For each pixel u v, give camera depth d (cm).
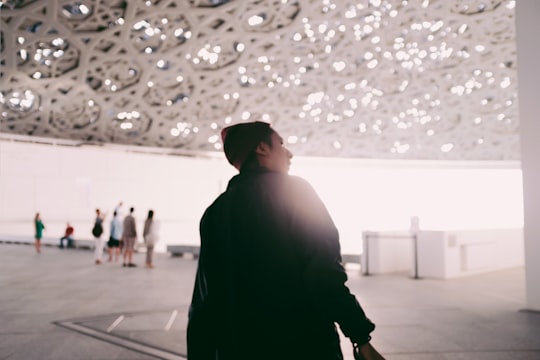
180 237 2608
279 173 144
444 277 1040
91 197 2366
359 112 2747
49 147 2248
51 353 457
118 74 2284
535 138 695
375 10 2280
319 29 2358
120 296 802
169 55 2281
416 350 470
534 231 688
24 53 2064
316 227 130
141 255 1639
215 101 2544
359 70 2578
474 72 2634
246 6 2162
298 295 130
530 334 539
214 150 2711
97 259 1343
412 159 3069
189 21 2173
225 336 131
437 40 2456
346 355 458
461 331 553
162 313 652
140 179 2516
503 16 2317
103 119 2391
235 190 144
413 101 2745
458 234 1088
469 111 2831
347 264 1331
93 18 2042
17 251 1747
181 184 2638
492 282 996
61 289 880
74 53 2142
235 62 2412
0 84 2077
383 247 1144
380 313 663
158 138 2578
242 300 132
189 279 1024
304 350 128
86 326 571
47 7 1939
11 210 2141
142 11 2072
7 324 585
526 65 710
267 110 2659
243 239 136
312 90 2628
